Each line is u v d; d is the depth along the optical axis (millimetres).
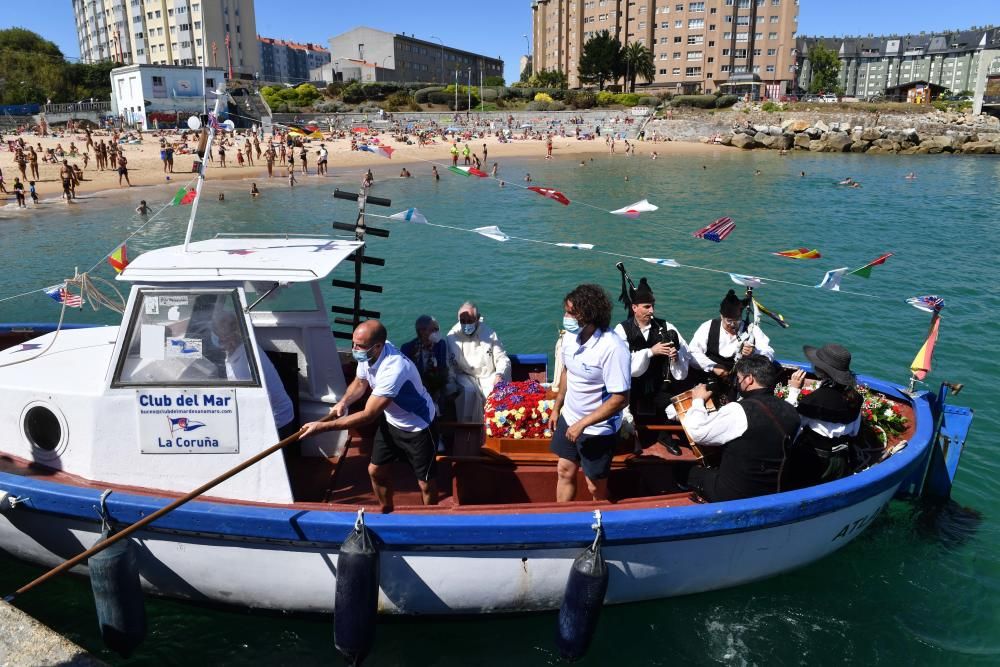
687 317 13578
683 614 5102
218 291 4418
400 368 4250
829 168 54281
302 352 5312
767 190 38906
